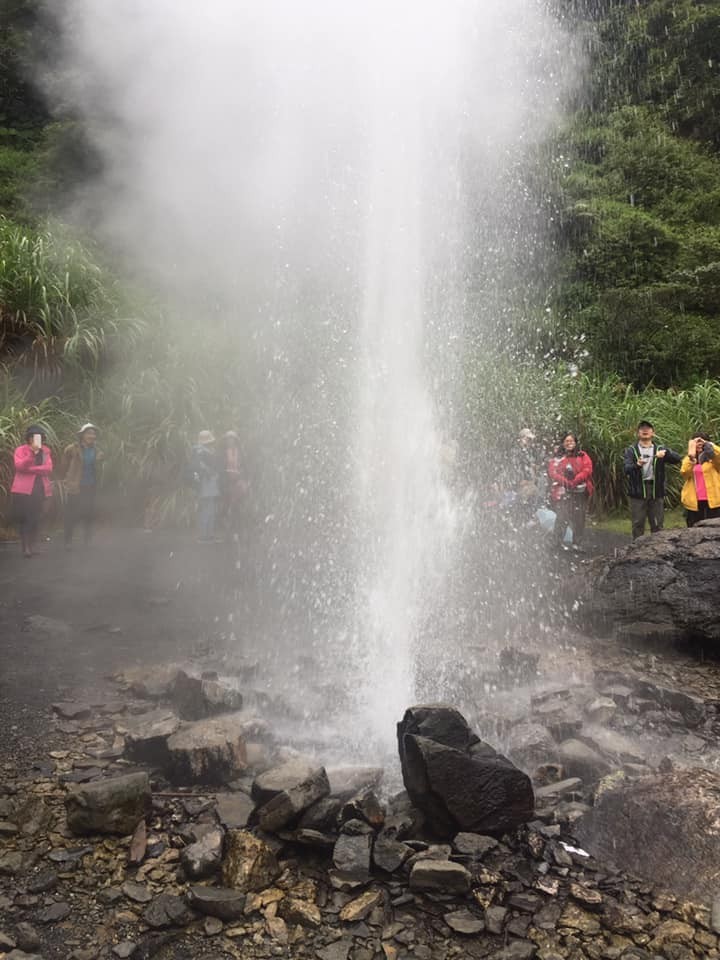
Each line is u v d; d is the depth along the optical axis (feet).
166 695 12.05
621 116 73.92
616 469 32.73
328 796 8.44
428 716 8.79
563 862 7.80
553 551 24.00
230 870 7.50
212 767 9.31
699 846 7.59
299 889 7.45
